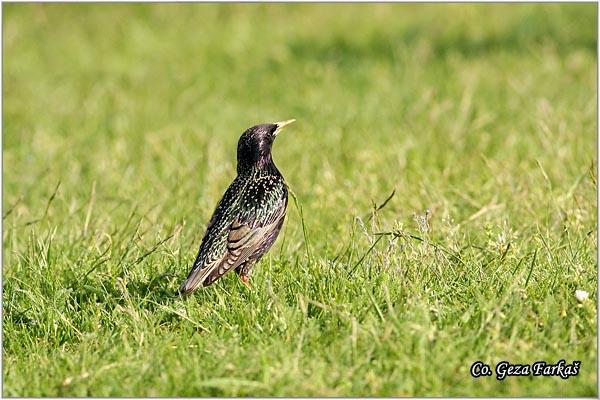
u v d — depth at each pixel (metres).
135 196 14.76
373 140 17.20
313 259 10.84
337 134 17.89
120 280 10.16
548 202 12.48
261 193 11.01
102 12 33.56
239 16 31.75
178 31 30.81
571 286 9.97
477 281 9.95
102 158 17.64
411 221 12.53
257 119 20.72
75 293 10.75
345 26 28.33
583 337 9.06
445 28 26.31
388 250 10.26
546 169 14.30
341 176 15.02
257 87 23.53
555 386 8.39
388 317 9.30
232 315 9.87
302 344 9.02
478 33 25.30
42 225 13.51
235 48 27.88
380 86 21.84
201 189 14.77
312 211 13.42
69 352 9.77
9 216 14.50
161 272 11.07
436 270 10.11
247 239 10.70
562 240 11.44
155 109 22.19
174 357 9.02
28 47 30.17
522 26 24.86
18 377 9.05
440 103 19.47
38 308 10.40
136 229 11.65
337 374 8.51
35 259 11.61
